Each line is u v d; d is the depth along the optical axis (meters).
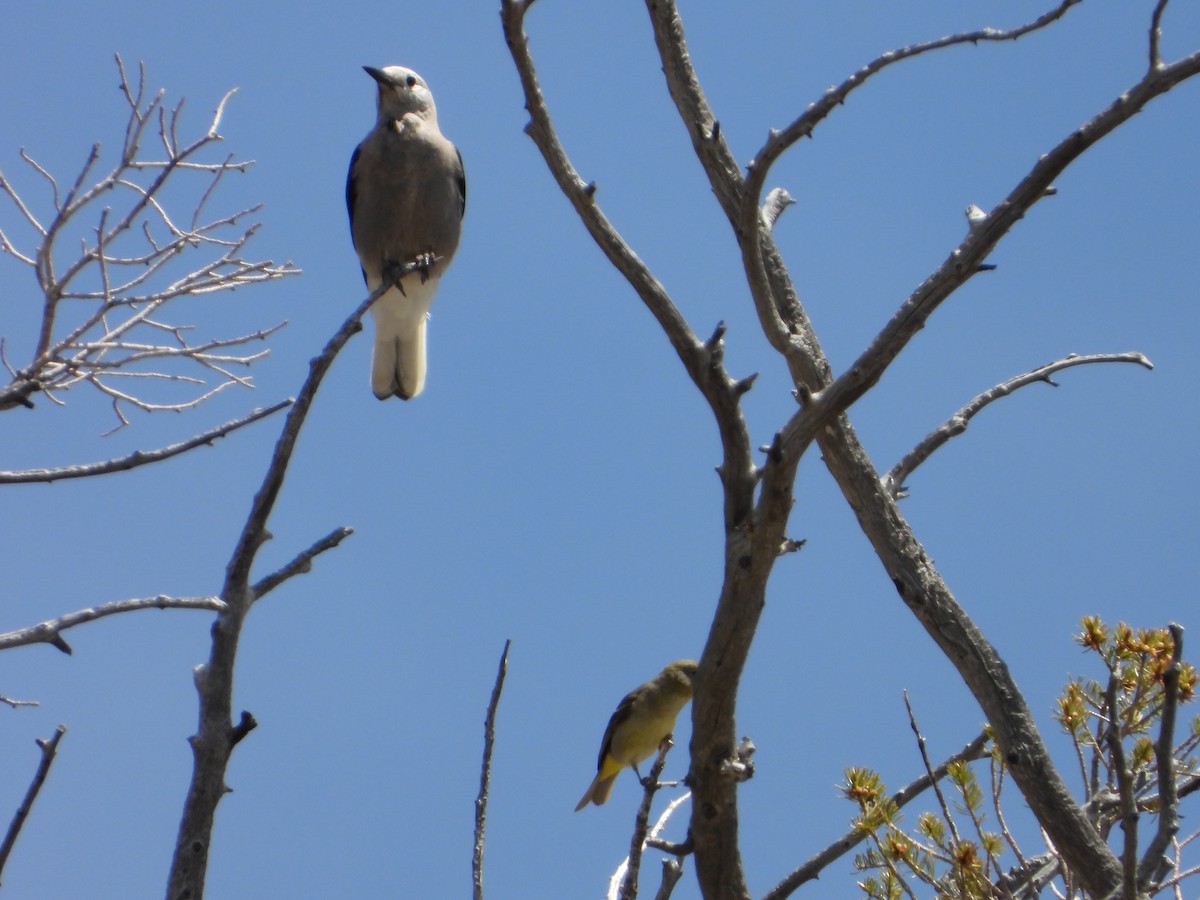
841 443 11.73
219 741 6.40
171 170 10.34
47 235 9.73
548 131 9.51
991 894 9.35
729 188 11.52
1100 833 10.33
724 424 8.85
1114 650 10.32
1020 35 8.95
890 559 11.53
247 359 10.69
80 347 9.76
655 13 11.62
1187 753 10.18
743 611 8.66
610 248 9.30
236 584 6.63
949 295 8.81
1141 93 8.82
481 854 7.63
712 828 8.86
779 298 12.04
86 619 6.20
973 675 11.07
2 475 7.04
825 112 9.16
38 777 6.08
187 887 6.13
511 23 9.50
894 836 9.62
